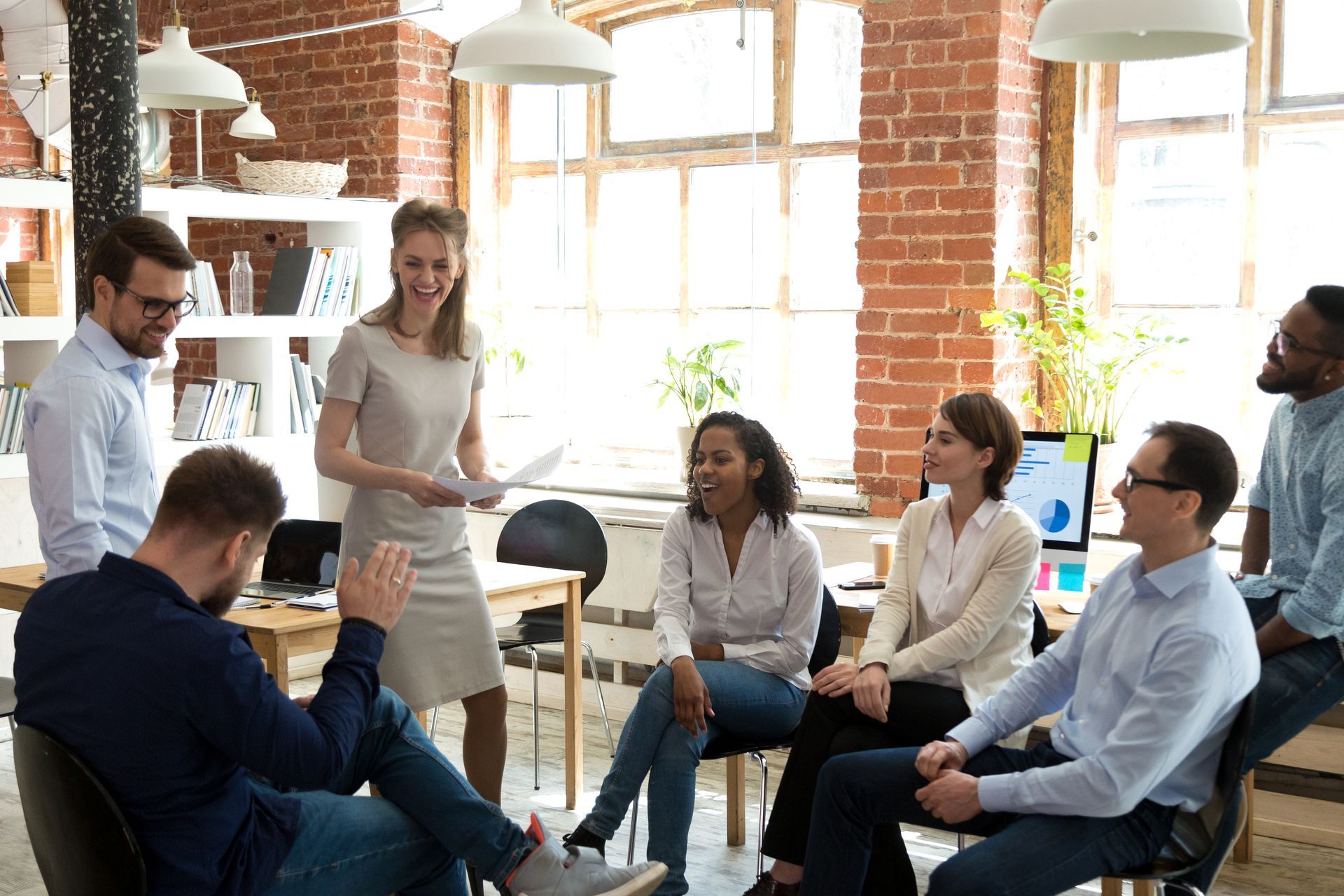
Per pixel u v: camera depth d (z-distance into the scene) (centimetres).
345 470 291
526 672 509
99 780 183
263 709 190
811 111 510
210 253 624
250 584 346
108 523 259
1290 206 427
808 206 512
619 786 289
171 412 561
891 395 459
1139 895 282
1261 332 434
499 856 236
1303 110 422
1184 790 225
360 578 220
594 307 570
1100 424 439
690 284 544
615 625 493
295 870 211
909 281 452
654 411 555
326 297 536
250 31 604
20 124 758
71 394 251
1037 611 302
